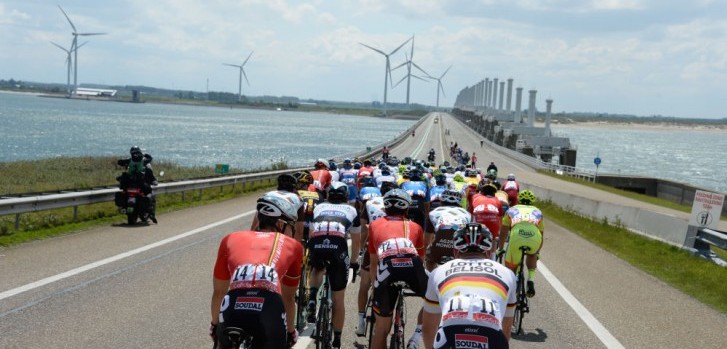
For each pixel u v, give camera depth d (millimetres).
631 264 13117
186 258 11047
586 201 24359
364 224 7883
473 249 4441
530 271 7770
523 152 93312
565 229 19391
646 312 8805
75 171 39219
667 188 59094
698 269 12289
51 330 6711
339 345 6172
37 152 72750
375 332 5520
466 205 13508
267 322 3916
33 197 12781
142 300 8148
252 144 115062
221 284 4500
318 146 115250
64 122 156250
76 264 10016
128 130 140375
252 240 4395
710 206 14383
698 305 9344
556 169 65250
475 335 3859
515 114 123000
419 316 5688
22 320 6988
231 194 24625
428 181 14867
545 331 7750
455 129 150625
